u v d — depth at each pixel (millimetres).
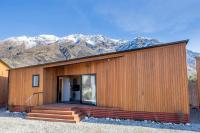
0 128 8414
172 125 8695
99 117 10477
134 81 10000
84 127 8484
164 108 9211
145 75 9758
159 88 9391
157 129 8055
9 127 8594
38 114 10547
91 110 10688
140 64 9930
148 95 9602
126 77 10242
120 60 10500
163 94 9281
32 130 8055
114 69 10633
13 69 13516
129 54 10258
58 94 13617
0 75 15844
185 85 8914
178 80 9055
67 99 14148
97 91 11094
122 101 10203
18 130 8070
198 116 10938
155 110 9383
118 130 7910
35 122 9680
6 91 16469
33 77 12703
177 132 7578
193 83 14148
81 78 12172
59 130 8016
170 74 9234
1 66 16016
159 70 9469
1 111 13492
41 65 12422
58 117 10047
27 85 12867
